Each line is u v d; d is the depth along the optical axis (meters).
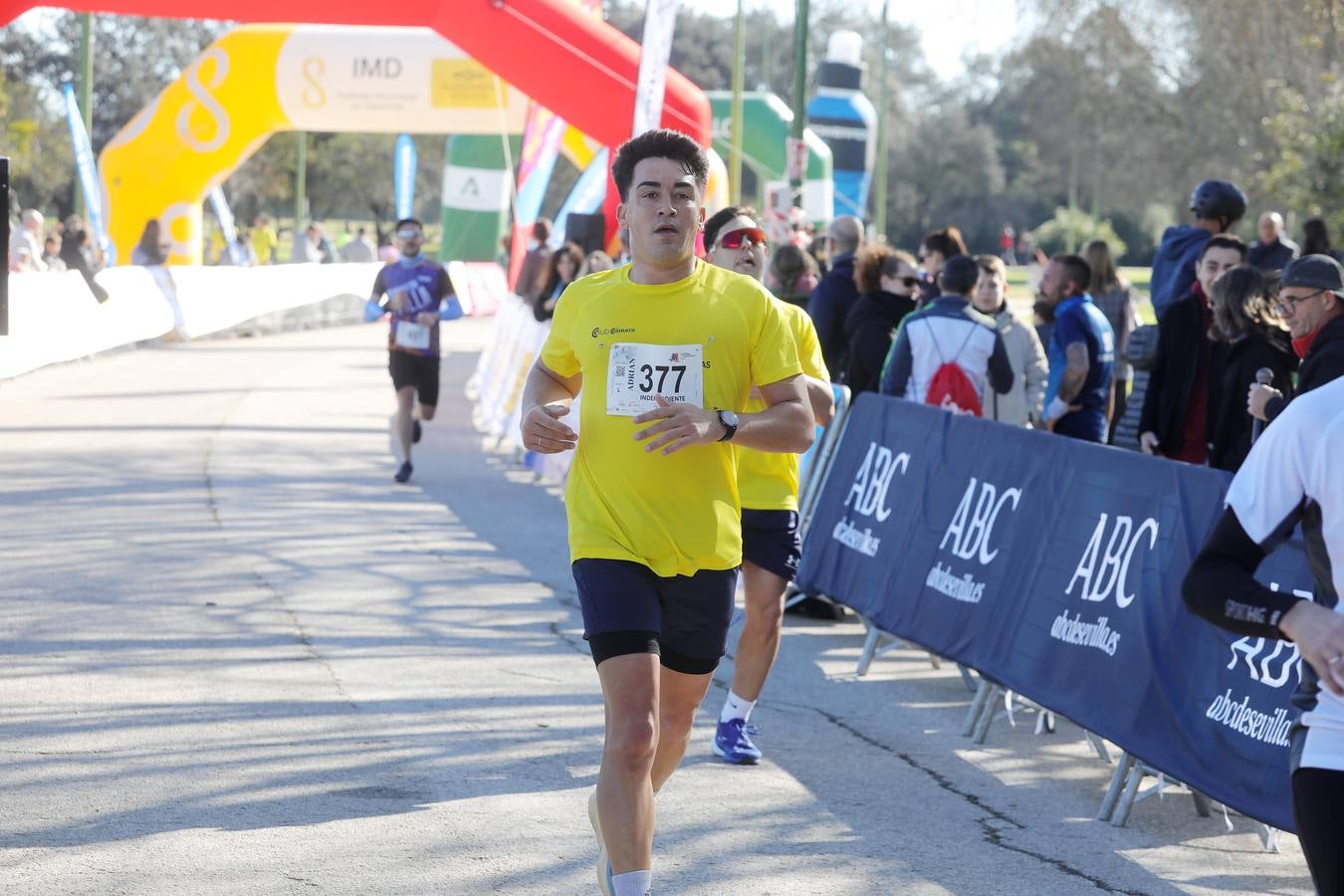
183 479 13.50
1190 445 8.55
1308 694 3.25
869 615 8.11
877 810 5.98
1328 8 23.70
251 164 63.31
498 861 5.16
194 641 8.04
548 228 18.47
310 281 27.30
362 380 23.11
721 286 4.58
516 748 6.48
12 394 19.73
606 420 4.48
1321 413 3.15
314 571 9.93
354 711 6.91
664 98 17.48
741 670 6.53
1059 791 6.38
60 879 4.85
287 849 5.20
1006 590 6.96
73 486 12.89
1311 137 27.33
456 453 16.11
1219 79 37.44
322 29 30.22
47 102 62.91
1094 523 6.43
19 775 5.87
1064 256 10.49
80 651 7.75
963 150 88.44
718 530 4.50
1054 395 9.67
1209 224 10.28
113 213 30.08
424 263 13.88
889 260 10.13
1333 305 5.64
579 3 17.78
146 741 6.36
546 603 9.33
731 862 5.31
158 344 28.25
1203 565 3.25
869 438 8.78
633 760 4.18
